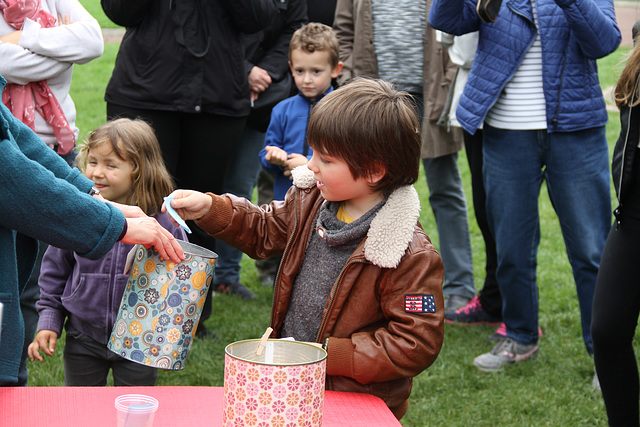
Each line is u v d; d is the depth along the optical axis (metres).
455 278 4.46
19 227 1.57
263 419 1.31
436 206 4.45
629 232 2.44
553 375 3.55
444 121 4.05
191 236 3.71
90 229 1.62
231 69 3.55
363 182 1.75
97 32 3.05
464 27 3.36
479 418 3.21
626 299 2.45
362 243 1.75
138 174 2.52
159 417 1.48
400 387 1.78
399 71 4.14
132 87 3.48
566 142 3.30
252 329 4.08
